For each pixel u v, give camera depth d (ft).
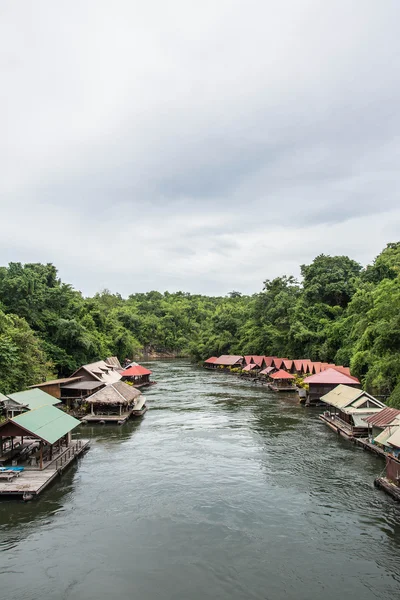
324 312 259.60
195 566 55.62
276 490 79.77
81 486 82.43
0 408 107.14
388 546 60.08
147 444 111.55
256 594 50.06
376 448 100.68
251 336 325.21
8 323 153.48
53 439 86.07
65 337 213.25
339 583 52.03
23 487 76.84
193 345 409.90
